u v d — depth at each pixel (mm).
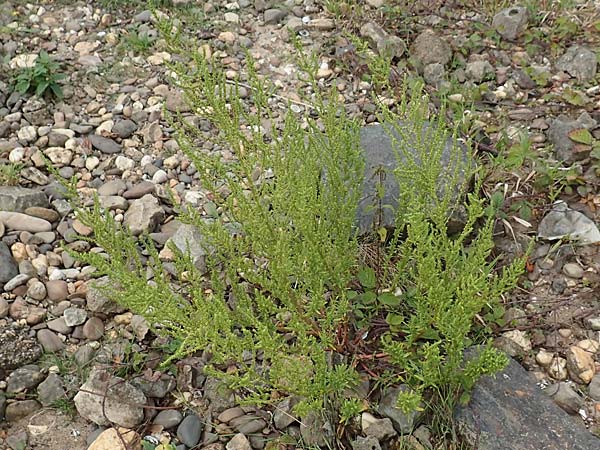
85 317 836
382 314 788
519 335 803
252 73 721
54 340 820
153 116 1098
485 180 951
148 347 808
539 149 1014
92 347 814
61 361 804
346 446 716
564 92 1083
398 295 797
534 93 1116
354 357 734
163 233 928
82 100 1129
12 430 757
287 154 714
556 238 895
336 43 1229
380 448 699
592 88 1113
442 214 688
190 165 1028
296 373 632
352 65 1180
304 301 769
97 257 647
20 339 807
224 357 632
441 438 703
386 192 870
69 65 1178
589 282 858
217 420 752
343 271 751
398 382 732
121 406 746
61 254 909
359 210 862
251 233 708
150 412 761
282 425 737
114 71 1176
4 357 788
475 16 1266
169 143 1061
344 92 1146
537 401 717
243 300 747
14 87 1128
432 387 718
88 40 1231
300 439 723
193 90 700
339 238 747
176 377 786
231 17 1283
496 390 721
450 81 1128
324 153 756
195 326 637
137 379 776
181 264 744
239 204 711
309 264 700
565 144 996
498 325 812
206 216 953
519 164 937
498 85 1139
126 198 985
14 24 1250
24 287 862
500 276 870
